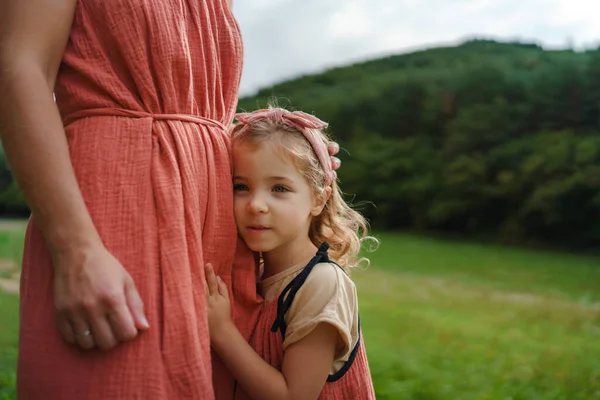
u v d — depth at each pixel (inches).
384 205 1155.3
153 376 43.2
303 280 57.5
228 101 56.1
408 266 692.7
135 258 44.7
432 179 1111.6
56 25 45.2
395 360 250.8
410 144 1192.2
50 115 42.9
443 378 224.8
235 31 56.4
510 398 203.8
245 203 56.6
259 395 53.3
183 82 49.6
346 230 68.9
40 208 41.9
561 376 241.6
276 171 56.8
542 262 762.8
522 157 1007.6
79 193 42.9
